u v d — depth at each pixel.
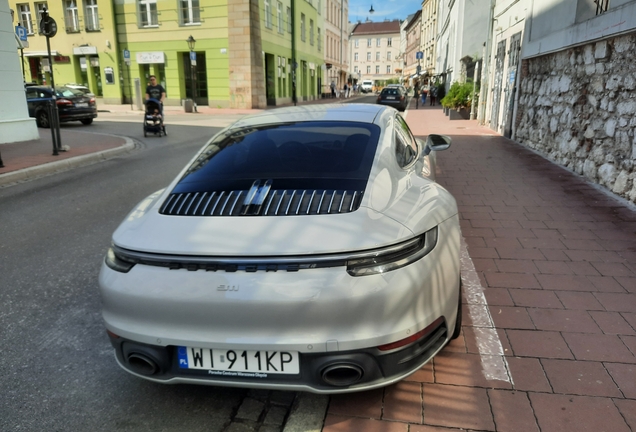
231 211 2.48
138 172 9.43
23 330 3.50
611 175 6.69
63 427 2.50
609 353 2.92
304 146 3.07
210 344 2.16
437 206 2.71
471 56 25.80
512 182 7.58
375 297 2.11
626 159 6.25
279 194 2.56
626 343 3.03
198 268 2.21
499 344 3.06
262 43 31.05
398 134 3.59
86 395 2.77
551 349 2.99
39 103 17.77
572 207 6.06
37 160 10.07
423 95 36.16
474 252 4.63
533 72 10.91
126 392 2.79
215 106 30.31
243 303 2.10
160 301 2.20
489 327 3.27
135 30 30.28
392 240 2.23
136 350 2.27
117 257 2.44
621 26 6.10
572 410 2.44
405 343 2.21
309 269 2.13
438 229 2.54
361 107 3.87
